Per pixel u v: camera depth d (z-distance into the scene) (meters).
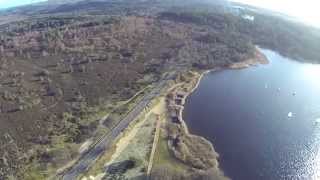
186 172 146.88
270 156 158.12
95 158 152.00
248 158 157.38
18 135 166.00
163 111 196.25
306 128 180.75
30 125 174.00
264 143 168.38
